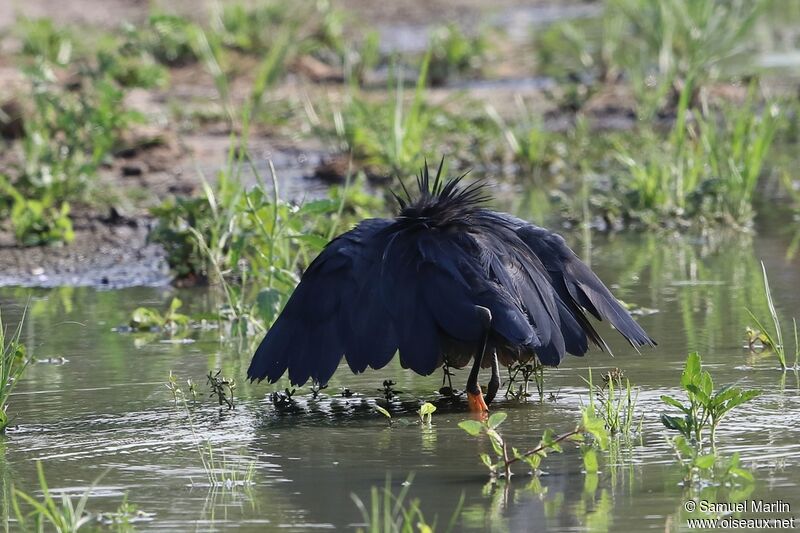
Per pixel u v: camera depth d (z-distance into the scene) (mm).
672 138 17797
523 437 8305
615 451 7953
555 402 9117
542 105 23391
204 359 10602
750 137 17094
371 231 9133
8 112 20547
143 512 7090
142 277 13875
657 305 11836
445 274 8625
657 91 22250
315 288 8961
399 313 8648
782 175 18203
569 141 20172
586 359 10188
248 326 11555
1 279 13898
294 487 7445
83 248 15039
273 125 21859
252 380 8969
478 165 19844
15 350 9469
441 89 25375
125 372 10219
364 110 19891
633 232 15477
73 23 30188
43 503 7285
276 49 23609
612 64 25750
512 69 27234
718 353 10188
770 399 8922
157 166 19094
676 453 7855
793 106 22016
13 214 15289
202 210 13797
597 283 9398
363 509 7047
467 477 7539
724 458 7727
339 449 8141
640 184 16203
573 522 6797
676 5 23719
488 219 9242
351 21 33188
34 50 24875
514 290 8711
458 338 8539
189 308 12383
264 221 12141
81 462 8023
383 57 28406
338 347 8758
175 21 25656
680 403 8578
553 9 37031
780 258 13664
